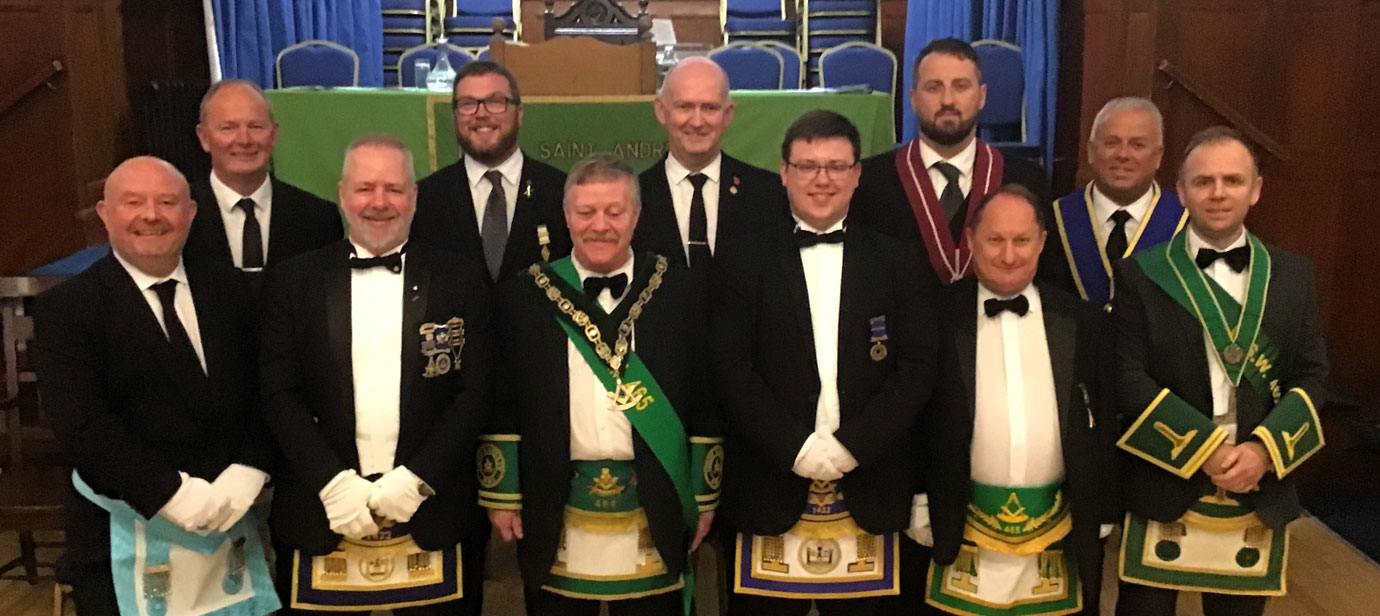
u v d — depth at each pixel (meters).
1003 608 2.34
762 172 2.82
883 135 3.75
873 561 2.38
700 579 3.36
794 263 2.37
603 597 2.34
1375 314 4.72
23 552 3.24
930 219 2.81
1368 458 4.24
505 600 3.21
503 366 2.41
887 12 7.29
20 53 4.72
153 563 2.28
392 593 2.33
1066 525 2.37
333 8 6.64
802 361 2.32
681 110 2.68
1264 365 2.36
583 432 2.33
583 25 4.75
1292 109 4.64
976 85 2.77
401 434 2.28
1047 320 2.37
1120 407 2.40
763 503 2.34
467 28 7.16
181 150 5.21
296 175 3.73
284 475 2.34
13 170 4.78
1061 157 5.41
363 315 2.31
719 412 2.45
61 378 2.20
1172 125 4.74
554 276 2.39
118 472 2.18
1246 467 2.28
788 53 6.59
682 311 2.39
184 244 2.40
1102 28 4.74
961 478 2.34
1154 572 2.43
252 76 6.08
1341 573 3.47
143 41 5.14
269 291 2.35
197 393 2.29
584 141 3.62
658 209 2.74
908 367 2.32
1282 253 2.44
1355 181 4.65
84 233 4.79
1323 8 4.57
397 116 3.72
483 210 2.79
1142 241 2.89
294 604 2.33
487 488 2.39
